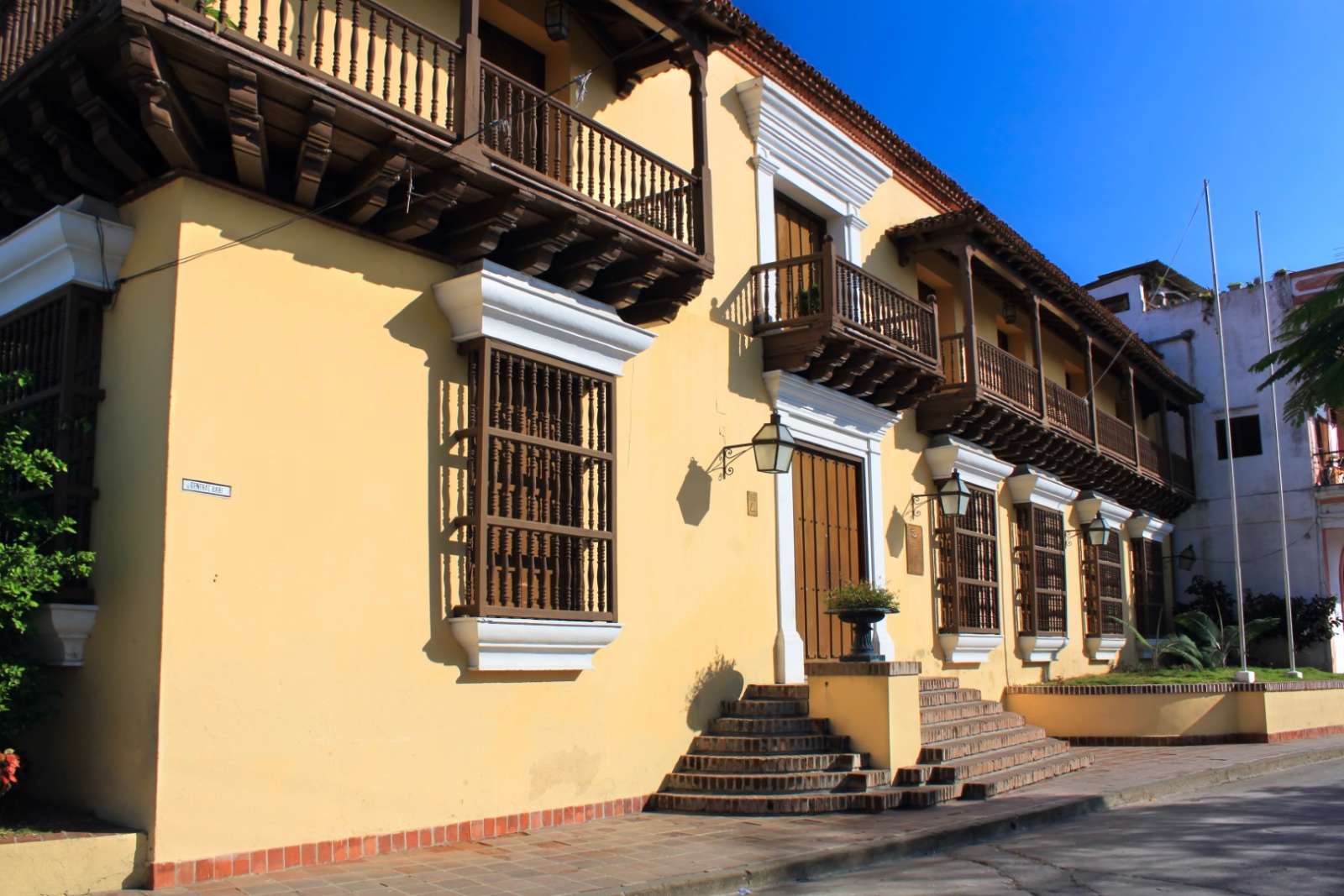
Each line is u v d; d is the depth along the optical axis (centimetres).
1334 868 757
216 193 762
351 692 789
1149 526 2366
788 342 1228
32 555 682
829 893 727
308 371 797
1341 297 1185
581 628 922
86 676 739
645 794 1012
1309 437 2483
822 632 1291
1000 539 1728
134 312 762
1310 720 1758
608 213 932
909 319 1356
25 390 802
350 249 839
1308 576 2438
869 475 1402
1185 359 2656
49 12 759
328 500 795
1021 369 1681
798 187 1357
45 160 784
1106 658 2066
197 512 720
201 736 702
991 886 728
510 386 902
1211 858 799
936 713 1273
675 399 1115
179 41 672
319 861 753
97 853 651
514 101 951
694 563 1107
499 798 878
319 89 732
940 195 1691
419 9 919
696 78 1089
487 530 873
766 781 999
